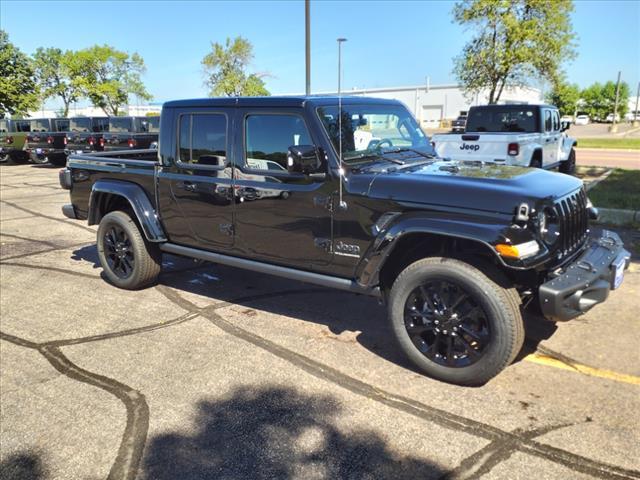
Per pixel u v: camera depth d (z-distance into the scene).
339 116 3.97
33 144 20.86
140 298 5.31
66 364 3.92
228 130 4.36
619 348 3.92
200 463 2.78
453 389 3.44
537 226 3.22
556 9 16.58
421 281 3.47
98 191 5.51
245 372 3.73
